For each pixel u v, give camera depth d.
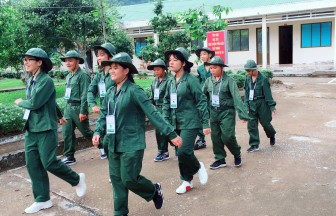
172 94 4.62
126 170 3.71
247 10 21.02
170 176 5.45
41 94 4.18
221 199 4.51
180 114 4.59
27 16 12.64
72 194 4.94
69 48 14.27
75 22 12.80
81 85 6.07
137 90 3.71
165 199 4.60
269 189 4.72
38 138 4.30
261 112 6.30
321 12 19.73
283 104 10.99
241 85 12.66
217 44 10.25
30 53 4.20
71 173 4.55
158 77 6.32
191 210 4.26
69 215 4.31
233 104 5.24
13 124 7.33
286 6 20.05
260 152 6.32
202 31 11.22
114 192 3.93
